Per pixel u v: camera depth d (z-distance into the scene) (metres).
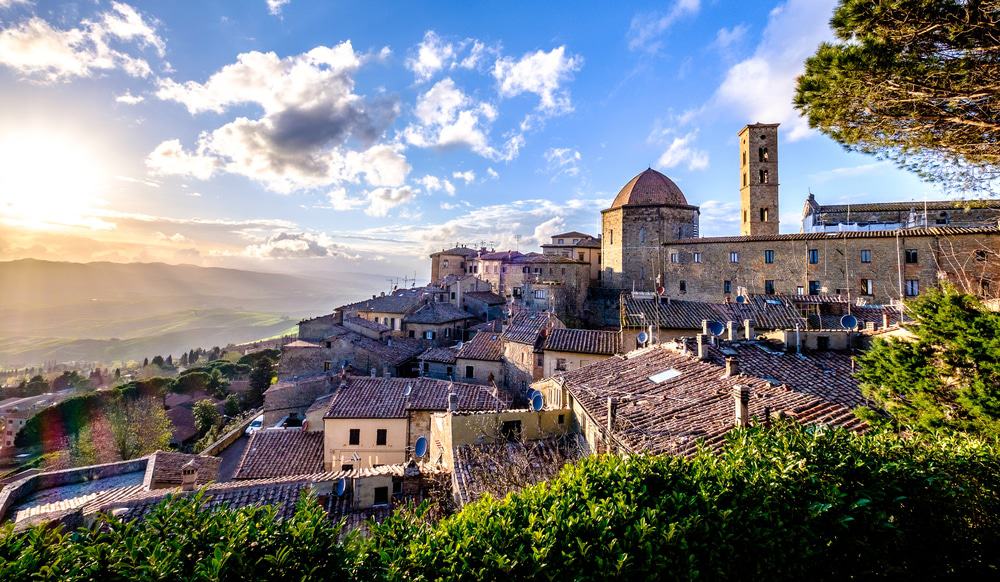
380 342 52.47
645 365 19.95
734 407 13.78
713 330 24.78
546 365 35.72
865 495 6.68
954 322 11.11
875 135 13.34
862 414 12.49
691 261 59.97
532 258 78.38
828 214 63.75
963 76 11.12
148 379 64.88
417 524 5.57
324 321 60.09
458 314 66.44
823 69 12.47
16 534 4.81
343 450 27.95
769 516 6.08
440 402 29.22
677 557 5.55
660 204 65.00
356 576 4.80
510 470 15.05
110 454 41.97
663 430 13.05
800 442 7.39
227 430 43.94
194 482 18.33
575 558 5.23
